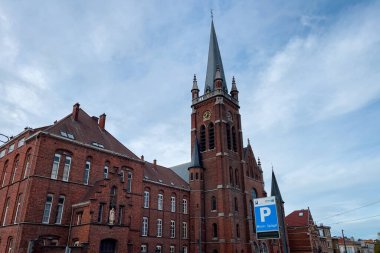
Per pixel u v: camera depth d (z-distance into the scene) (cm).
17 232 3375
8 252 3472
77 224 3684
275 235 2906
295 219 8588
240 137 7219
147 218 5369
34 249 2978
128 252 3859
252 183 7119
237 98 7662
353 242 13288
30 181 3541
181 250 5800
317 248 8556
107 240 3659
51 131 3909
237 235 6000
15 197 3747
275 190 7744
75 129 4353
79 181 4000
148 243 5212
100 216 3662
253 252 6191
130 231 4344
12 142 4472
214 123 6856
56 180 3769
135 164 4838
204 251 5953
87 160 4219
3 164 4503
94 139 4506
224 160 6419
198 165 6556
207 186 6469
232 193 6269
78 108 4644
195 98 7462
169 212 5831
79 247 3278
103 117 5069
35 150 3722
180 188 6225
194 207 6262
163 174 6444
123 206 3950
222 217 5934
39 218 3494
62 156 3922
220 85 7162
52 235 3556
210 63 7950
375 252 12900
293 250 8238
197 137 7081
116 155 4578
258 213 3075
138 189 4731
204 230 6138
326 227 10144
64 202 3788
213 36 8369
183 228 6038
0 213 3969
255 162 7544
